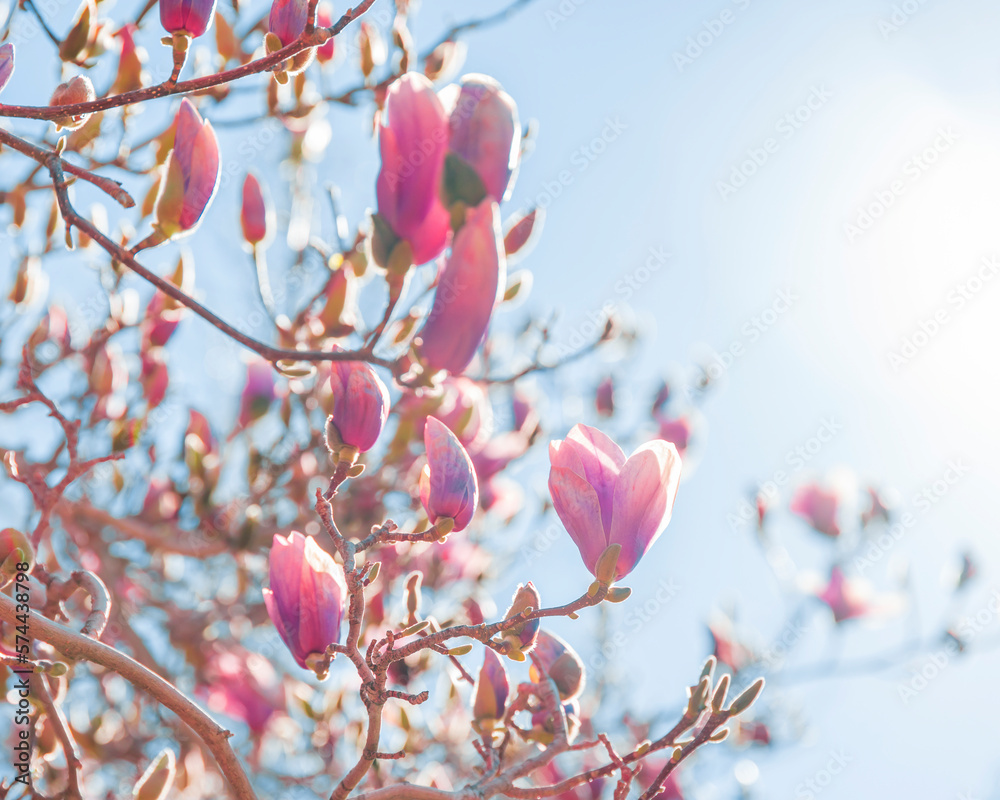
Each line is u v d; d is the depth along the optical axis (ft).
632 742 8.40
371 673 5.05
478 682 5.33
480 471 8.10
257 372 7.66
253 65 5.17
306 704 7.11
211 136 5.28
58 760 5.77
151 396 7.29
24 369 5.77
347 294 6.15
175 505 7.62
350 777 5.01
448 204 5.35
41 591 5.22
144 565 8.12
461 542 7.93
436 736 7.23
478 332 5.27
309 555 5.10
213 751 4.92
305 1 5.30
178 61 5.16
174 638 8.22
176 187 5.24
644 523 5.07
